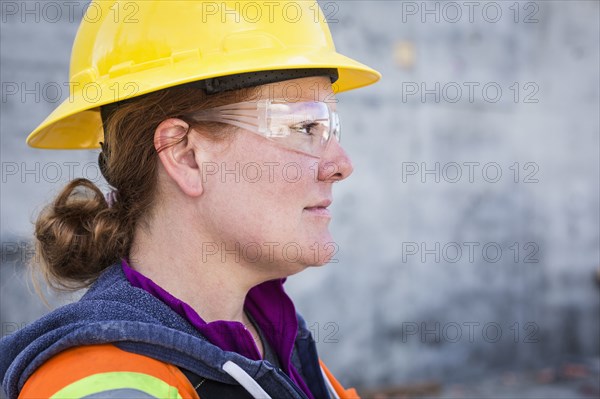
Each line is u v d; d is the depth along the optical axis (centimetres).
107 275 169
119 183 171
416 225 693
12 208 515
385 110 675
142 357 144
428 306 703
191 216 167
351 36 653
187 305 161
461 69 709
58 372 142
